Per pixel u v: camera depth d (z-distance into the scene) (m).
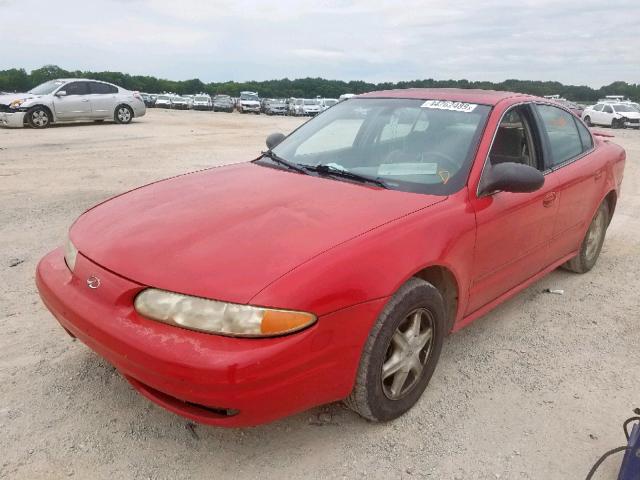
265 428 2.63
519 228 3.36
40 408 2.69
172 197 2.98
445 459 2.47
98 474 2.29
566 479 2.38
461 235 2.84
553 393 3.01
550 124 4.02
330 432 2.62
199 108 46.62
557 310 4.10
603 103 31.19
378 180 3.12
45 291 2.65
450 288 2.95
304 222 2.56
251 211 2.69
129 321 2.24
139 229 2.60
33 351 3.20
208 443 2.51
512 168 3.00
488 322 3.88
